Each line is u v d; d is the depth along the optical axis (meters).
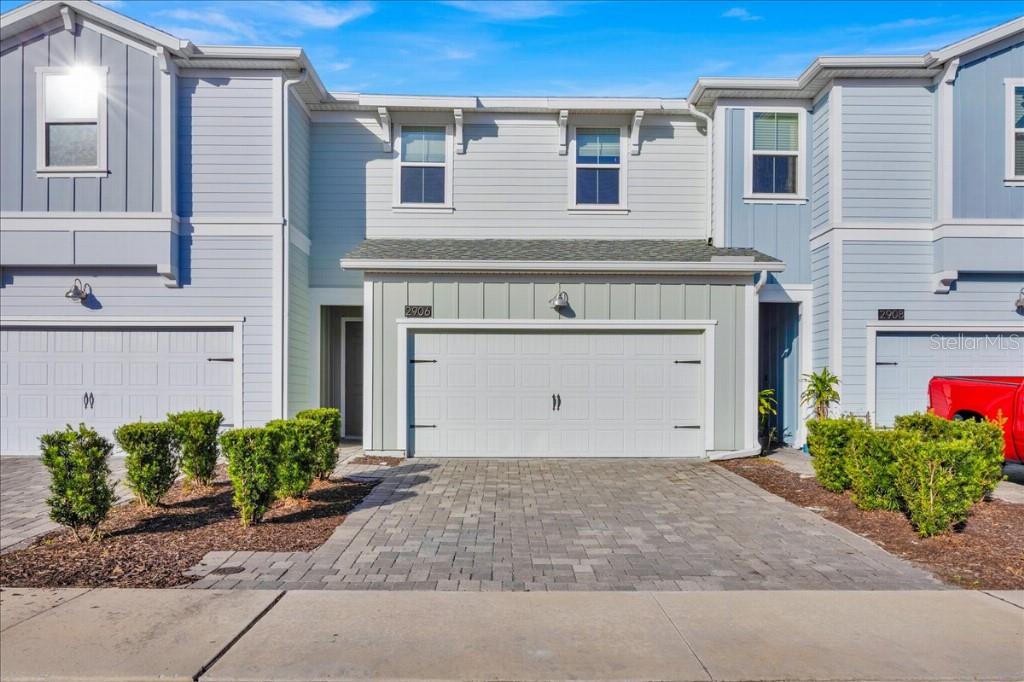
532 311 11.77
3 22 11.41
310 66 12.18
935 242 12.02
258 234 11.90
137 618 4.80
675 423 11.82
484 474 10.24
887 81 12.16
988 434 8.20
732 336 11.85
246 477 7.11
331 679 3.98
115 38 11.66
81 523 6.59
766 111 13.15
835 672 4.09
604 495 8.88
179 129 11.89
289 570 5.86
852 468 8.07
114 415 11.97
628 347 11.86
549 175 14.01
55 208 11.62
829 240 12.33
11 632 4.56
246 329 11.90
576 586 5.56
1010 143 11.81
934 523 6.79
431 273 11.70
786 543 6.75
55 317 11.90
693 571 5.93
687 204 14.07
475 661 4.19
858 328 12.15
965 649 4.39
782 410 13.72
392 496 8.70
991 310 12.13
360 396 14.77
